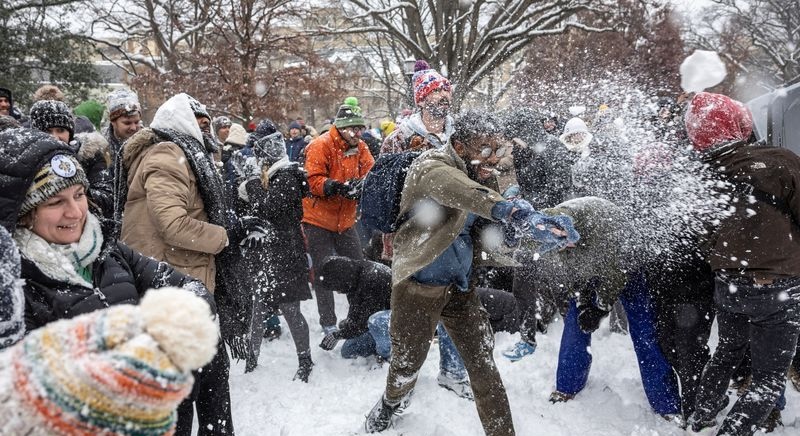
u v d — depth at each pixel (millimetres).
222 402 2592
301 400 3805
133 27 17859
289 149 8930
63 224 1827
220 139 7539
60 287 1825
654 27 14992
